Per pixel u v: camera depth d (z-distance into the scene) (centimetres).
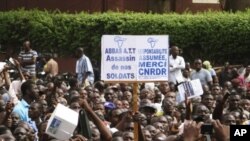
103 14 3716
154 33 3681
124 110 1805
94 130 1458
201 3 4269
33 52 2920
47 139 1418
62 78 2742
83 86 2570
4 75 2244
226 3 4066
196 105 1811
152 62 1706
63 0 4047
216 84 2734
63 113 1364
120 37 1694
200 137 1088
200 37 3669
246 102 2105
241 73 3203
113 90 2309
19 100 2005
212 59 3691
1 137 1348
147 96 2228
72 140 1305
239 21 3647
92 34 3716
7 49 3784
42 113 1773
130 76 1698
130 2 4159
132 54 1698
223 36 3656
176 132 1659
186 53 3694
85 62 2895
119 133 1468
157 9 4134
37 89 1922
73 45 3716
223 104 1708
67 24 3722
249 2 4009
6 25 3766
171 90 2553
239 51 3669
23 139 1476
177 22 3669
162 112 2028
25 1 4062
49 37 3728
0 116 1639
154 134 1584
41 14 3753
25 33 3756
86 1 4056
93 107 1975
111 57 1695
